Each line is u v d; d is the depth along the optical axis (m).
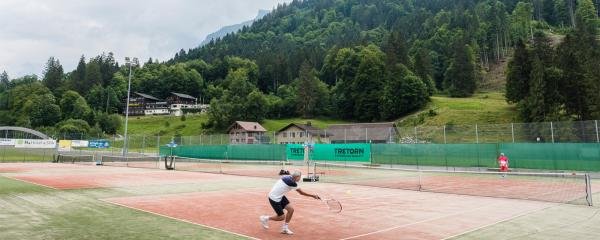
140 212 12.19
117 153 62.66
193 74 169.62
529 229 10.10
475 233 9.61
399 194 17.59
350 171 33.47
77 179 23.66
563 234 9.54
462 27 156.75
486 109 86.06
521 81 77.94
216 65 182.12
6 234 8.81
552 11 176.88
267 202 14.57
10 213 11.64
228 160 47.00
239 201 14.83
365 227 10.23
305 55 160.25
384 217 11.70
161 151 57.88
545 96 67.44
